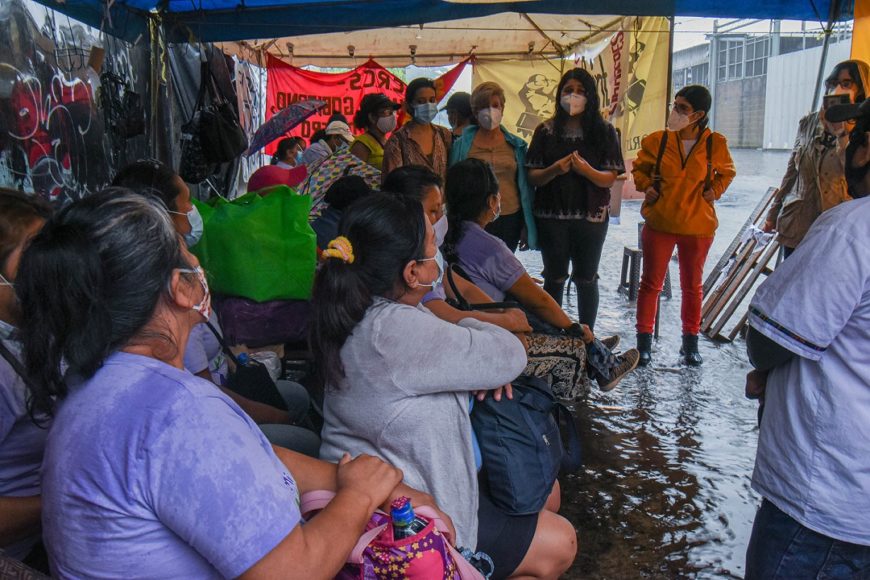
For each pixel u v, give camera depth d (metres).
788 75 13.79
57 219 1.22
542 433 2.19
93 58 4.61
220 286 3.02
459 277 3.03
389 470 1.59
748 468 3.82
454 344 1.95
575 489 3.62
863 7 4.82
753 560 2.13
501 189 5.04
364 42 8.99
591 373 3.41
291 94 9.85
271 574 1.22
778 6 5.13
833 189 4.82
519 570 2.24
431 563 1.51
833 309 1.84
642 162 5.13
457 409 1.99
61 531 1.22
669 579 2.94
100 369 1.23
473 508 2.02
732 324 6.38
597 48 7.64
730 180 5.07
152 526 1.20
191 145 5.52
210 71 5.71
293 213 3.04
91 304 1.17
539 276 8.53
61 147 4.20
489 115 4.80
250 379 2.62
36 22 3.94
